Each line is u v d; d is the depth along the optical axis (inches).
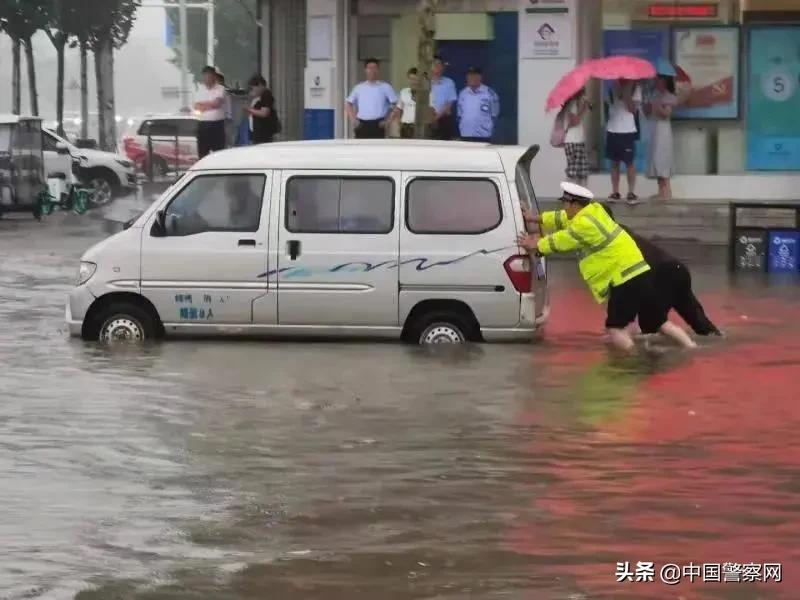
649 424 636.1
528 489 526.6
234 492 523.2
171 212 851.4
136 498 516.1
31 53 3070.9
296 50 1819.6
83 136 3307.1
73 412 660.7
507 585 420.5
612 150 1411.2
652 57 1515.7
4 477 546.6
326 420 644.1
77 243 1537.9
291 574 430.6
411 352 823.1
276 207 842.2
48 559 446.0
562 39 1497.3
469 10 1536.7
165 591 416.2
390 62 1616.6
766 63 1510.8
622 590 416.5
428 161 840.3
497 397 695.1
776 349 840.3
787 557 447.5
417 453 581.6
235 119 1690.5
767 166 1517.0
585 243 836.6
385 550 453.7
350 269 838.5
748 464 563.8
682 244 1390.3
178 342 852.6
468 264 834.2
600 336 887.1
